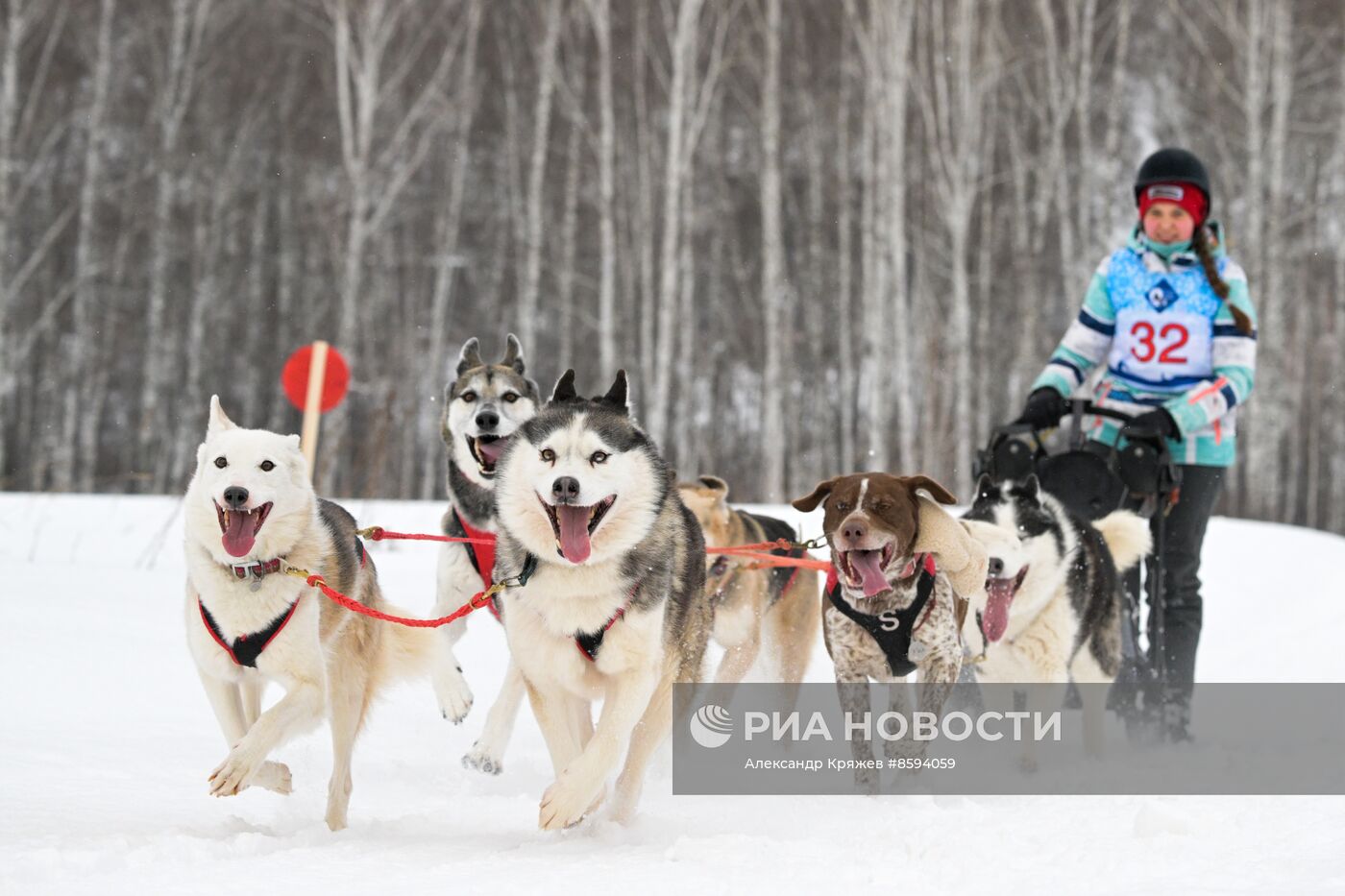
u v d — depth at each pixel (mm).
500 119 37188
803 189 39031
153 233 36062
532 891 3871
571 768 5000
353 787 6133
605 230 31141
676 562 5734
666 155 35406
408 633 6188
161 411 36938
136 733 6707
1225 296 8242
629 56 35312
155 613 9672
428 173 37656
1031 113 36750
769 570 8031
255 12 36656
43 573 10789
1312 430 39094
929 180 35312
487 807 5684
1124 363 8430
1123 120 36219
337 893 3850
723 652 8125
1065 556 7094
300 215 38062
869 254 30500
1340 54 35125
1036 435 8289
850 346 37469
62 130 35281
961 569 6344
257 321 37906
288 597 5203
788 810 5605
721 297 38625
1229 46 34500
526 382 8211
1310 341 40094
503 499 5344
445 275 35125
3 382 32094
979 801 5816
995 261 37719
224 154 36594
